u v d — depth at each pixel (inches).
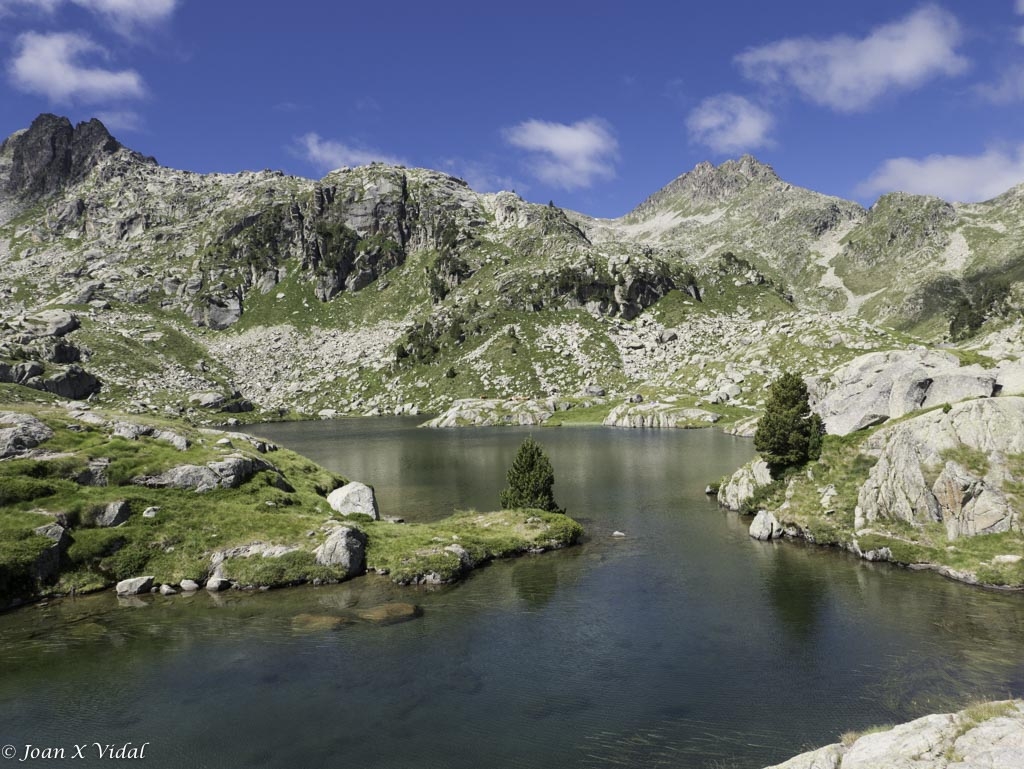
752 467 2534.5
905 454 1801.2
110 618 1373.0
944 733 704.4
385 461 4291.3
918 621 1270.9
